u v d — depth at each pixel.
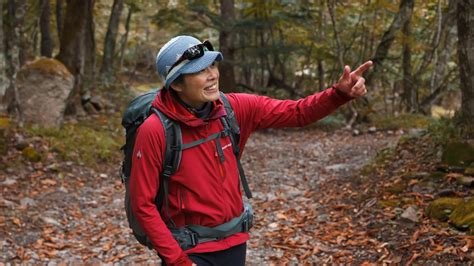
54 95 9.70
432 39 17.61
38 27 21.73
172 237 2.35
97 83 16.05
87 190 7.65
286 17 15.98
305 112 2.53
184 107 2.38
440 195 5.46
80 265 4.93
